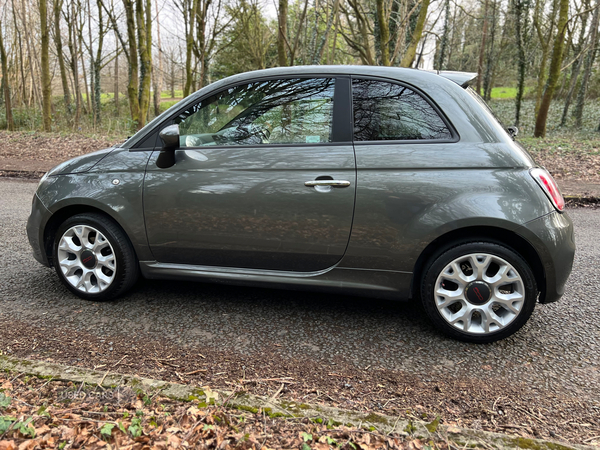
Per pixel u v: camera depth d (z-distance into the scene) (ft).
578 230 18.63
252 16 64.18
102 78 137.69
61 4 73.36
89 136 51.49
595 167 30.96
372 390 7.50
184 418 6.00
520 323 8.91
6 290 11.43
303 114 9.52
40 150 41.91
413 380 7.87
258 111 9.78
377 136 9.14
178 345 8.89
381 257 9.16
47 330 9.32
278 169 9.35
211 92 10.15
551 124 75.46
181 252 10.32
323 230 9.26
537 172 8.66
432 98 9.05
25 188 26.78
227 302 11.17
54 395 6.49
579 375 8.11
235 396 6.57
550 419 6.84
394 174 8.86
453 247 8.93
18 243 15.51
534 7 69.31
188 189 9.84
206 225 9.87
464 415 6.88
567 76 108.58
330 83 9.53
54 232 11.34
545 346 9.18
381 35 35.86
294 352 8.77
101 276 10.71
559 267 8.64
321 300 11.43
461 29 102.22
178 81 90.43
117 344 8.83
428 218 8.73
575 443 6.25
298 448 5.57
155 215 10.14
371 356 8.69
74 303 10.81
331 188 9.07
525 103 107.04
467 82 9.46
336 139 9.25
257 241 9.69
